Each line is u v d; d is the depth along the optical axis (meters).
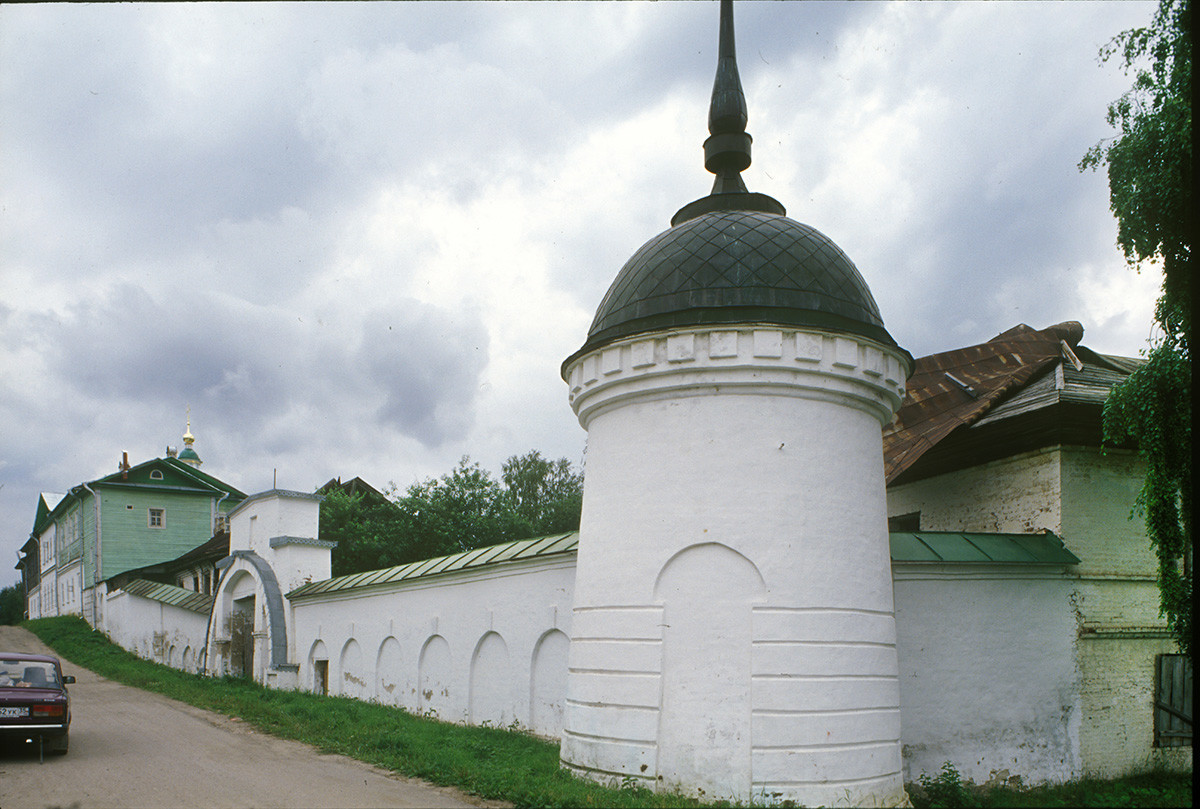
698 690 8.47
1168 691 11.92
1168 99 8.34
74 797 8.88
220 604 23.56
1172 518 9.25
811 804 8.01
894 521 15.10
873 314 9.78
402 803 8.49
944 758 10.34
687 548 8.79
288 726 13.70
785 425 8.91
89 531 41.78
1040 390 12.45
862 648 8.73
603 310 10.20
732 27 11.27
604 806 7.74
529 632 13.19
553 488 47.06
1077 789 10.33
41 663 12.52
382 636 17.36
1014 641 11.07
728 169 10.88
